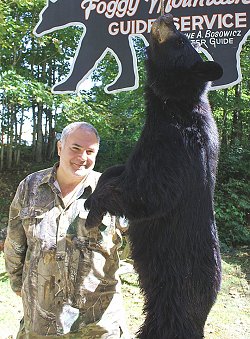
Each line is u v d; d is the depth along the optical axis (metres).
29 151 15.08
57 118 11.18
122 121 11.20
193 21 3.86
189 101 2.57
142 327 2.68
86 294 2.75
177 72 2.58
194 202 2.51
